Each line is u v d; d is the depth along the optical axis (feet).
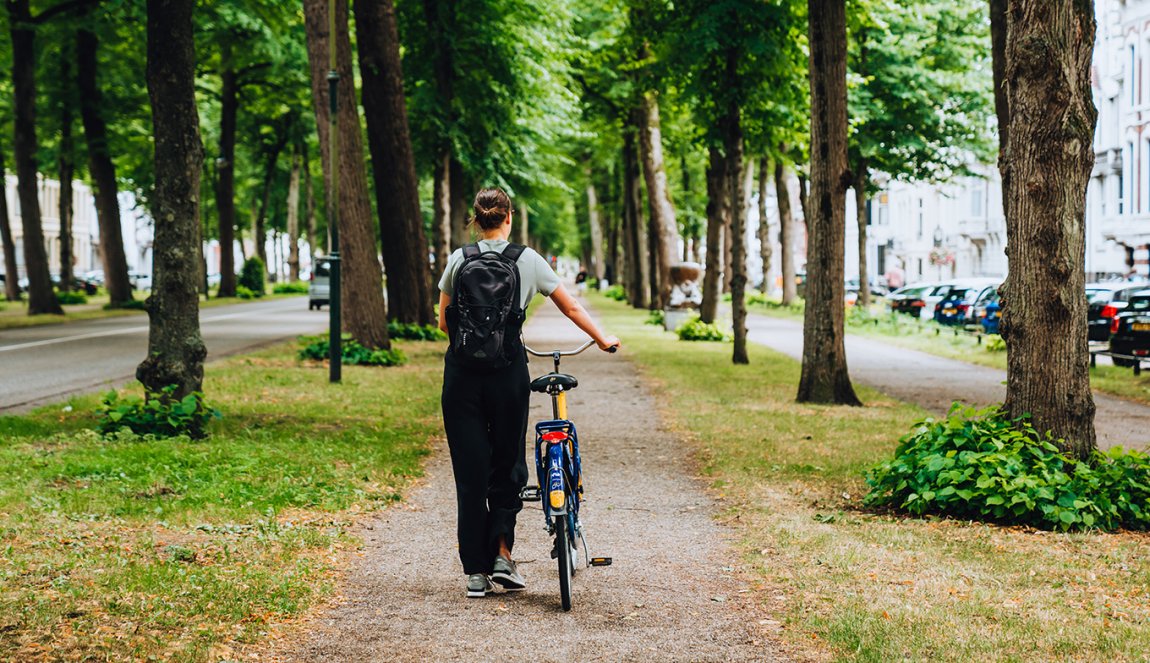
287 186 221.87
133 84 129.29
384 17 79.97
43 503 25.59
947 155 123.13
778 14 63.87
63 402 46.11
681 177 180.04
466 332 18.15
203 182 187.32
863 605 18.75
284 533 23.99
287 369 62.54
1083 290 27.27
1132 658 15.96
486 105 100.68
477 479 18.97
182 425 36.06
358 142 69.82
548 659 16.37
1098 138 170.50
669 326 108.27
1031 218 27.17
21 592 18.75
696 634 17.53
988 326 111.86
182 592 19.11
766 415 46.65
